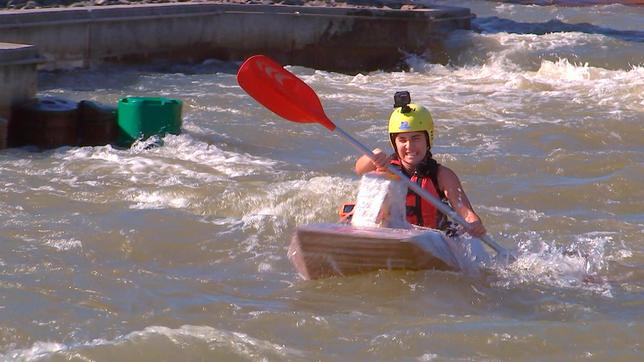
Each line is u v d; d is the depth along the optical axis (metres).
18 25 46.62
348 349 15.61
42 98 35.34
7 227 22.22
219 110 40.25
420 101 45.25
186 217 23.48
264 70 19.67
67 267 19.52
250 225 23.11
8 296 17.64
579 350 15.58
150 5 54.25
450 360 15.14
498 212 24.89
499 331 16.16
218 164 30.33
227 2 59.25
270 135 35.47
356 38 59.28
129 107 33.41
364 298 18.09
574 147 35.00
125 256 20.91
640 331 16.34
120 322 16.67
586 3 100.75
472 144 34.78
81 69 50.50
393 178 19.27
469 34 60.62
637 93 47.50
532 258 20.52
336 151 33.69
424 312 17.47
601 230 23.64
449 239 19.11
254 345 15.44
